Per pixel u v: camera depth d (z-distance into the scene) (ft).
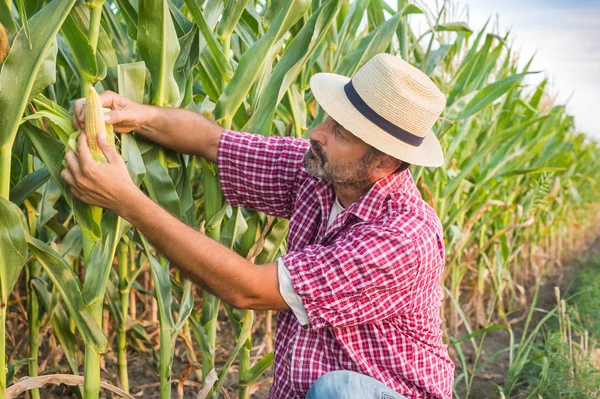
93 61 5.58
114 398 9.15
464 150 12.77
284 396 6.77
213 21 7.08
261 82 7.22
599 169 31.07
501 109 13.26
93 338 6.04
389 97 5.84
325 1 7.23
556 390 10.67
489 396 11.60
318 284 5.90
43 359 10.57
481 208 13.20
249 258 7.47
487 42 11.11
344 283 5.91
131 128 6.06
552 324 15.75
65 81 8.45
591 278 19.48
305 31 6.77
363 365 6.34
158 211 5.57
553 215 22.24
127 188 5.41
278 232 7.64
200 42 6.76
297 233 6.81
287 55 6.88
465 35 12.75
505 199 16.28
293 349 6.45
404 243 5.93
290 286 5.93
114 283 8.96
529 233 19.92
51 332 9.97
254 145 6.81
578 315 14.48
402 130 5.92
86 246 5.90
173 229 5.59
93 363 6.11
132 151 6.06
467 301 17.33
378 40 8.42
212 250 5.72
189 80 7.06
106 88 6.25
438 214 12.28
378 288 5.99
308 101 8.92
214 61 7.02
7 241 5.43
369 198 6.23
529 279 20.44
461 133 12.09
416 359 6.46
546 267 22.52
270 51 6.97
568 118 18.21
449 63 12.51
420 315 6.43
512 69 14.35
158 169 6.42
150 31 6.00
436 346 6.68
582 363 10.81
